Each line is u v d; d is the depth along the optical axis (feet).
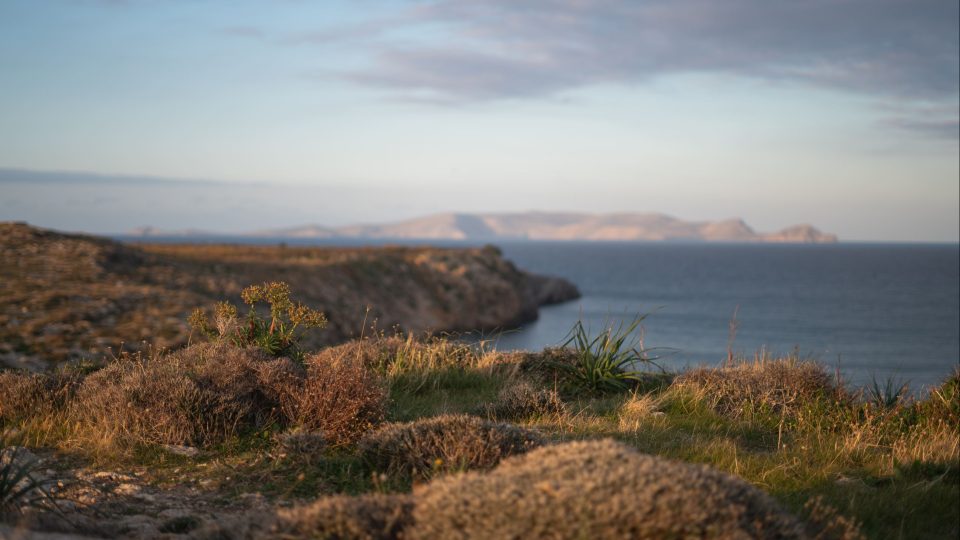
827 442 26.07
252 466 22.40
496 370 40.47
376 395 26.58
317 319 33.19
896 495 20.22
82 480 20.71
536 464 14.37
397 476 20.38
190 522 17.76
